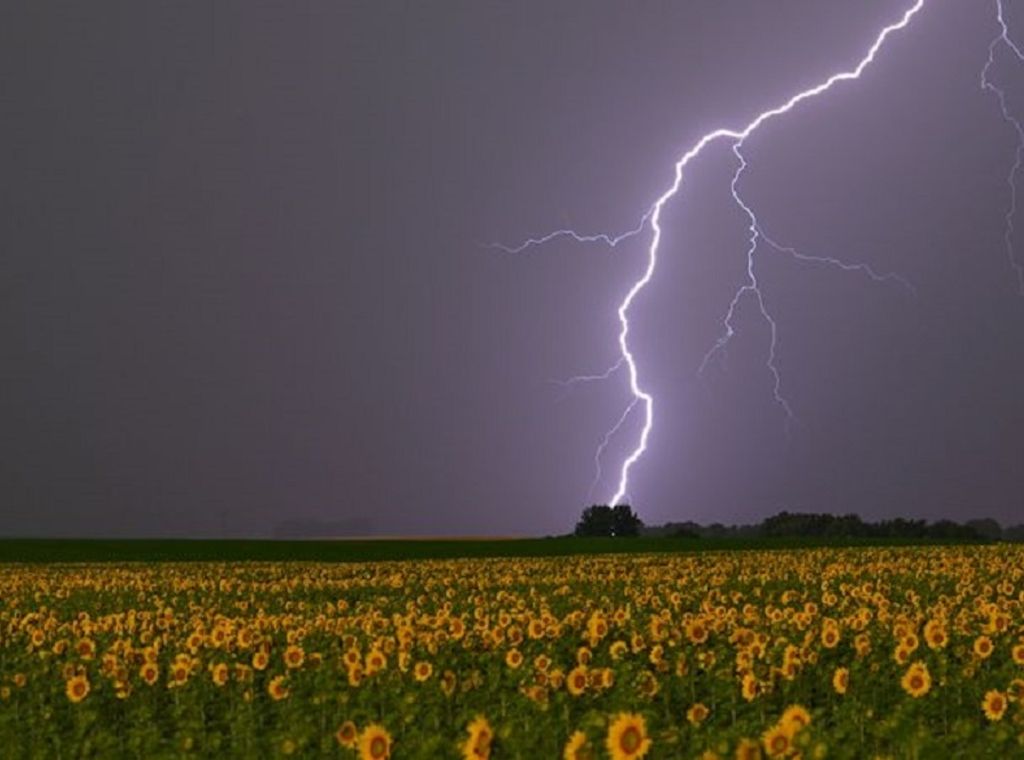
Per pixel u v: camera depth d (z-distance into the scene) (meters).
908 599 26.94
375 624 21.91
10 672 18.83
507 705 13.60
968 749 10.57
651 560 50.56
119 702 15.91
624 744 8.73
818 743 9.69
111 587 39.19
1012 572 35.53
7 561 67.50
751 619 21.17
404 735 12.01
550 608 27.39
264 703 15.34
